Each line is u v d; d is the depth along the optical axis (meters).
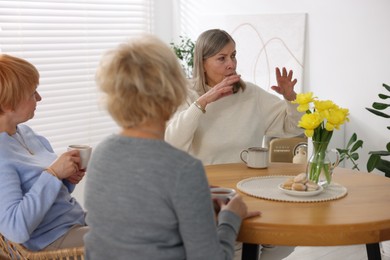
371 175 2.19
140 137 1.28
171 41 5.24
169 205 1.24
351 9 3.91
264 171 2.23
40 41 4.15
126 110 1.26
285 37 4.29
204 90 2.58
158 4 5.07
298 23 4.20
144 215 1.24
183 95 1.32
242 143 2.53
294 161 3.24
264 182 2.03
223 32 2.55
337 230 1.54
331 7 4.02
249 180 2.05
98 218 1.31
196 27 4.98
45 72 4.21
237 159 2.54
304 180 1.86
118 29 4.76
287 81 2.48
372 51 3.83
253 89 2.67
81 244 1.89
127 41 1.31
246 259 1.82
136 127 1.30
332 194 1.87
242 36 4.58
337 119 1.87
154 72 1.25
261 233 1.55
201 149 2.53
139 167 1.24
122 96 1.26
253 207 1.72
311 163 1.95
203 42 2.53
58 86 4.30
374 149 3.90
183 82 1.32
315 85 4.18
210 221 1.25
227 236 1.38
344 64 3.99
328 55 4.07
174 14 5.18
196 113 2.31
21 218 1.74
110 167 1.28
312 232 1.53
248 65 4.56
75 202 2.08
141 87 1.24
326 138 1.92
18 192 1.80
